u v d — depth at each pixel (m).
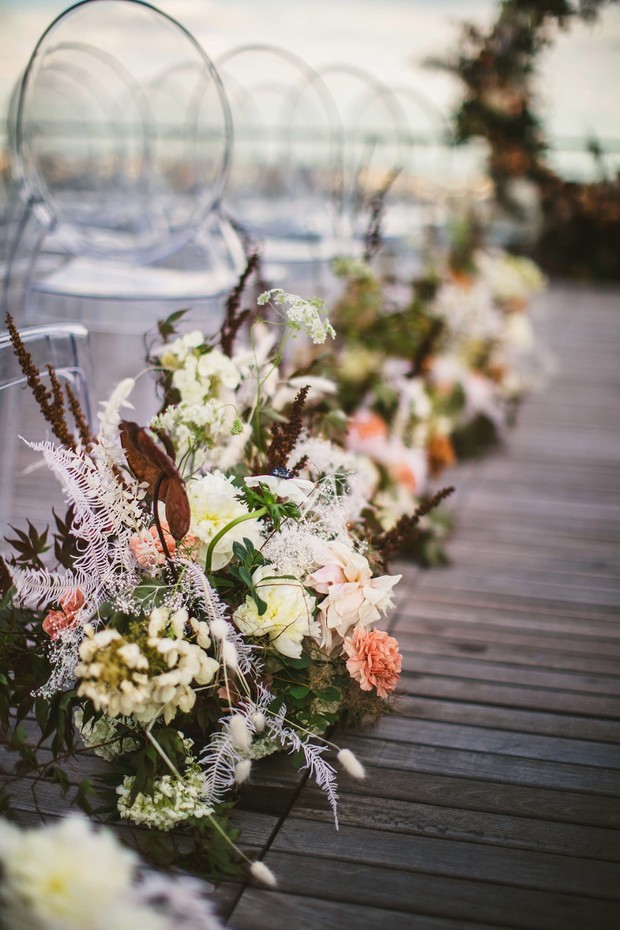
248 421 1.79
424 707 1.78
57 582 1.38
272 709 1.42
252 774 1.52
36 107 2.77
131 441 1.27
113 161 3.56
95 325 2.45
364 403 2.70
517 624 2.16
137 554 1.41
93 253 2.41
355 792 1.50
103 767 1.52
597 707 1.80
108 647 1.25
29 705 1.38
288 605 1.41
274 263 3.28
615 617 2.21
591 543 2.69
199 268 2.91
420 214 4.38
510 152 6.32
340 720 1.67
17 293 2.69
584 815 1.47
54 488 2.70
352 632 1.50
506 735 1.69
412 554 2.54
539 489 3.14
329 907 1.25
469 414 3.58
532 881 1.31
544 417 3.99
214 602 1.38
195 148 3.32
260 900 1.26
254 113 3.96
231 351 1.81
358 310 2.89
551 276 7.52
